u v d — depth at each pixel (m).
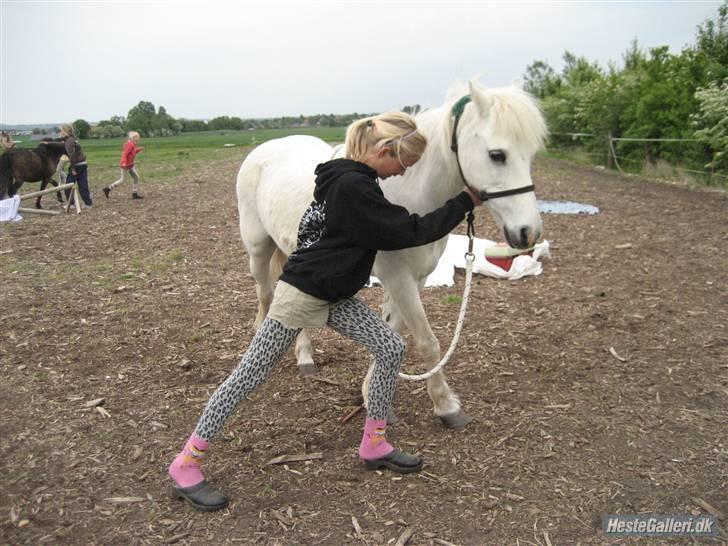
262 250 3.82
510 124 2.38
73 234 8.16
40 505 2.51
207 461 2.83
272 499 2.55
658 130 14.58
